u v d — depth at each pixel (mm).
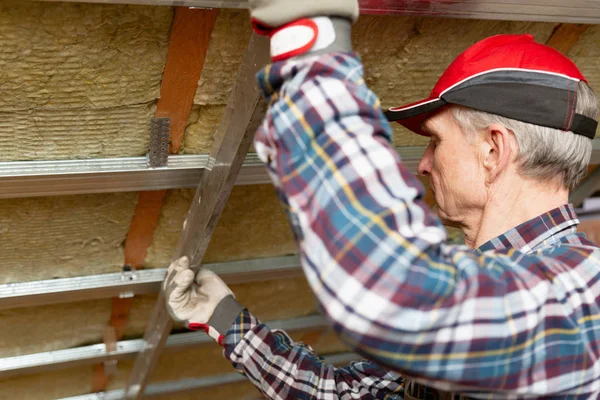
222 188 1480
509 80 969
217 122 1521
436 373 762
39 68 1253
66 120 1403
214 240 2082
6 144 1426
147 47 1271
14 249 1825
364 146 751
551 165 966
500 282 787
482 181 1021
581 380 825
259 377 1405
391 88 1600
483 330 755
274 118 779
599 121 1979
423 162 1171
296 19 785
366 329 728
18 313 2170
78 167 1505
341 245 722
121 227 1863
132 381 2668
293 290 2604
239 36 1295
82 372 2717
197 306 1550
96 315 2303
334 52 793
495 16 1277
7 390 2656
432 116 1067
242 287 2480
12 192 1510
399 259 719
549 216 987
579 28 1583
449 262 789
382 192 743
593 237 2723
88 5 1146
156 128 1481
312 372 1349
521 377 789
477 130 1007
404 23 1390
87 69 1283
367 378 1308
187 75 1360
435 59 1528
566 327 813
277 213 2035
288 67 790
